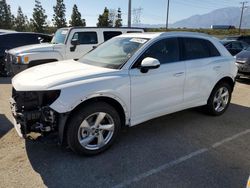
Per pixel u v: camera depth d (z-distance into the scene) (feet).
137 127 14.48
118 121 11.53
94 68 11.65
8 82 26.96
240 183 9.36
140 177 9.68
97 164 10.50
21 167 10.14
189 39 14.44
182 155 11.37
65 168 10.16
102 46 14.65
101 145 11.20
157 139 12.94
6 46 31.63
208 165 10.56
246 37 52.08
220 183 9.35
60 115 9.86
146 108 12.44
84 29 26.12
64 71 11.27
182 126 14.74
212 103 15.98
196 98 14.85
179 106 14.03
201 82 14.75
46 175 9.68
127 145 12.21
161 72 12.60
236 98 21.52
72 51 25.41
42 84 10.00
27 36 33.37
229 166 10.50
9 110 17.08
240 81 29.45
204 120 15.78
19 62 23.02
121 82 11.11
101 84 10.53
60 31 28.02
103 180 9.46
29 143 12.13
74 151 10.71
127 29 28.89
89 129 10.74
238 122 15.53
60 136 10.09
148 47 12.39
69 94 9.78
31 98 10.28
